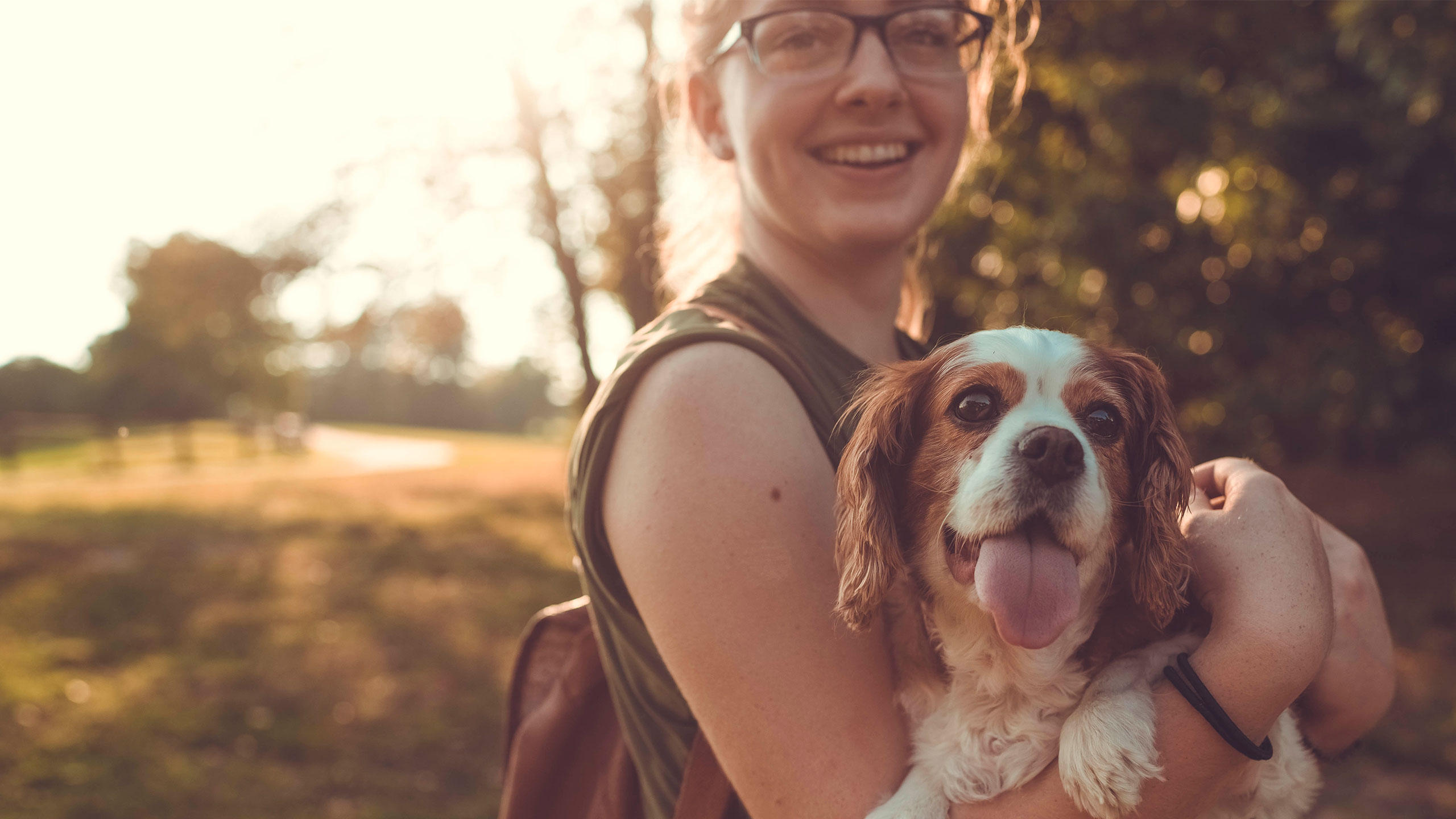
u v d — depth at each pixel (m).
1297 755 1.64
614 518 1.49
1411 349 9.59
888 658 1.68
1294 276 9.47
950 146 1.91
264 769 5.87
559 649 1.97
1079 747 1.38
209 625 9.11
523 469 32.78
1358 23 7.53
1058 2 9.55
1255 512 1.43
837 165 1.82
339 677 7.66
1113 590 1.73
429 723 6.72
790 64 1.81
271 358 48.81
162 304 21.61
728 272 1.86
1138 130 9.02
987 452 1.71
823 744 1.42
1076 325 9.45
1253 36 9.90
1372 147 8.68
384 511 18.56
